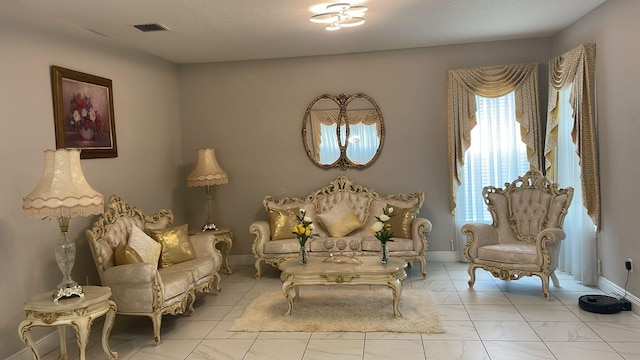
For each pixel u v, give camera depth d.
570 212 5.32
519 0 4.30
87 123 4.58
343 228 5.88
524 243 5.15
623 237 4.34
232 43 5.48
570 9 4.66
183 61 6.47
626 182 4.23
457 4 4.30
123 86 5.29
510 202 5.35
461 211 6.21
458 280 5.46
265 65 6.54
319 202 6.31
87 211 3.34
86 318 3.27
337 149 6.46
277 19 4.53
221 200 6.70
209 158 6.17
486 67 5.95
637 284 4.15
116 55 5.17
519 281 5.35
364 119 6.38
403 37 5.54
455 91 6.06
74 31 4.45
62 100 4.22
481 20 4.92
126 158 5.29
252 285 5.63
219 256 5.21
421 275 5.72
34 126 3.92
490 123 6.08
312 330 4.08
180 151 6.67
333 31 5.10
